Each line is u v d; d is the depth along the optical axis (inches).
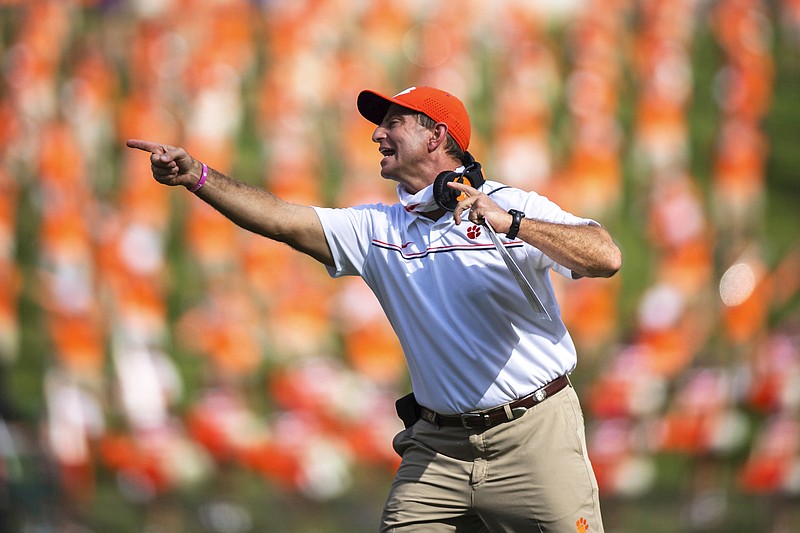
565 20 1374.3
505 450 380.5
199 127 1307.8
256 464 1232.2
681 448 1264.8
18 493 1156.5
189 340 1254.3
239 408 1241.4
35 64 1290.6
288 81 1327.5
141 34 1312.7
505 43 1363.2
